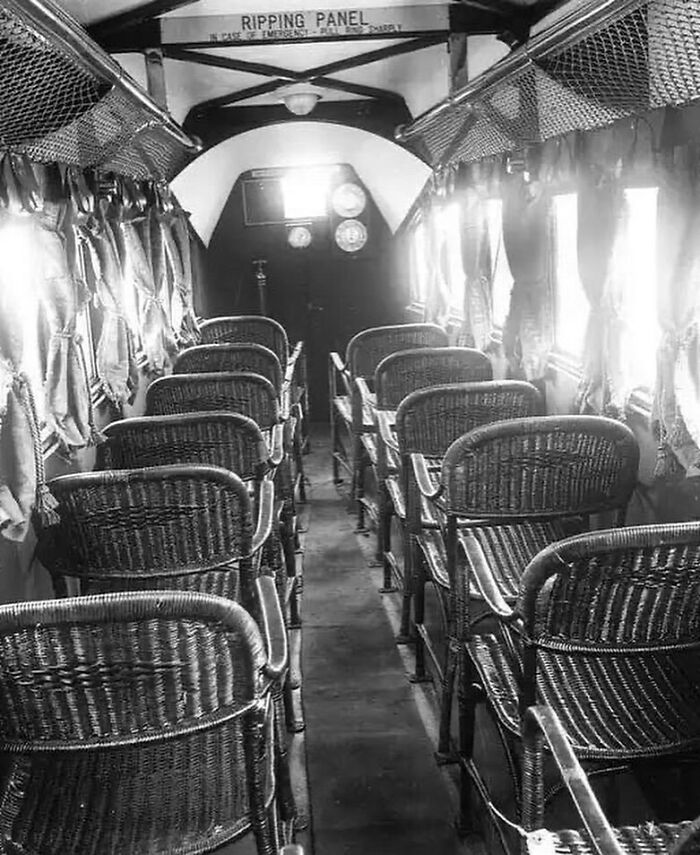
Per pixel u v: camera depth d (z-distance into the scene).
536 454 2.77
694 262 2.91
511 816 2.85
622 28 2.75
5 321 2.88
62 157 3.71
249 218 8.63
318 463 7.68
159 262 5.77
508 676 2.48
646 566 1.90
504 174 4.75
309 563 5.30
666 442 3.04
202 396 4.22
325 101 7.50
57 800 1.98
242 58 5.85
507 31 4.90
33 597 3.15
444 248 6.86
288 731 3.44
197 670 1.72
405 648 4.12
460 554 2.81
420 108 7.18
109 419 4.66
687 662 2.42
